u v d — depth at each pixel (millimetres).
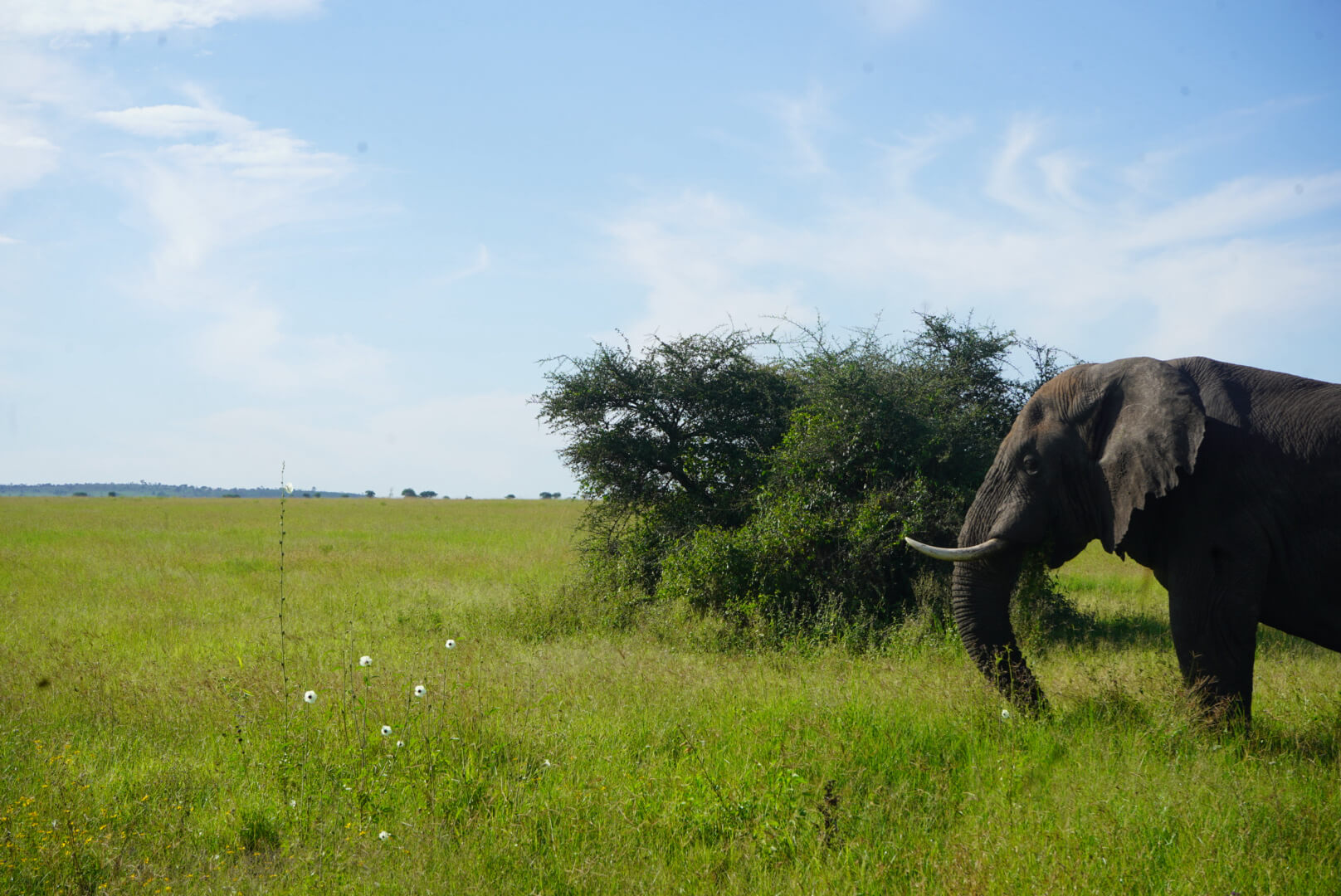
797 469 11812
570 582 14172
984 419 12742
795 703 6793
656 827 4895
